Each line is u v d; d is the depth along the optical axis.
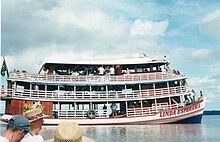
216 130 33.72
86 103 42.06
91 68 42.66
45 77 39.81
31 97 38.44
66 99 39.91
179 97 43.16
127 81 41.53
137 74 42.25
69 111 40.00
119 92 41.56
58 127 3.70
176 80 42.38
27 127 4.40
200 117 40.66
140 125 39.38
